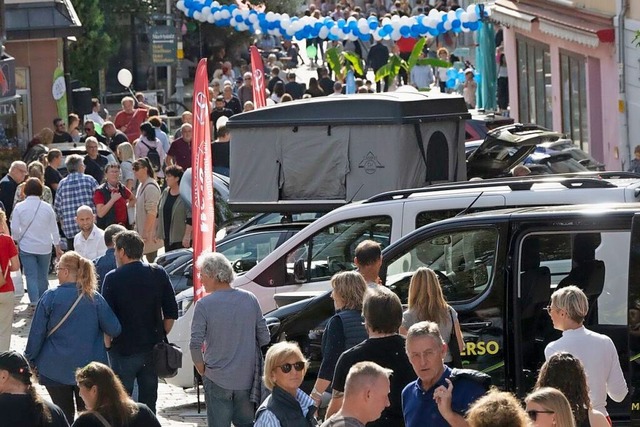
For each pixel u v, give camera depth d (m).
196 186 30.59
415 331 16.41
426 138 34.41
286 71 96.25
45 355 23.75
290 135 34.69
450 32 99.94
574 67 60.03
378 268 21.16
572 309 18.36
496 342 21.28
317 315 23.97
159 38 86.62
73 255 24.02
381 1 112.56
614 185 25.09
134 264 24.78
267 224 37.31
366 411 14.61
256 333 22.84
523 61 71.12
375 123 33.84
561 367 15.85
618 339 21.05
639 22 49.97
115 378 17.12
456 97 35.06
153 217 41.66
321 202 34.59
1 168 63.06
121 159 51.44
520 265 21.22
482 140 45.78
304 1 118.62
